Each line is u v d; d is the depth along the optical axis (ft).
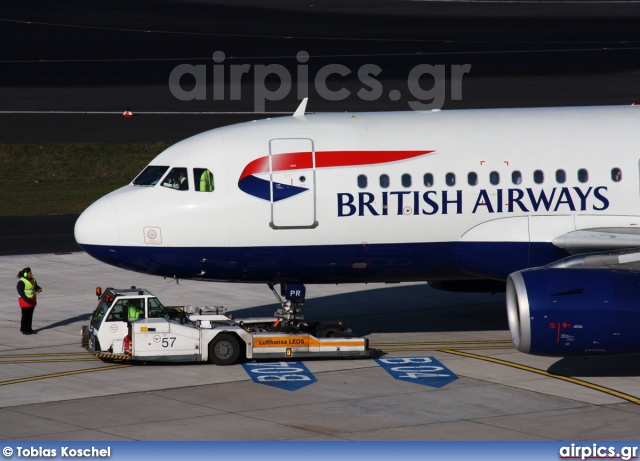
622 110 284.82
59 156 588.50
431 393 233.76
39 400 228.02
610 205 269.44
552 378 247.91
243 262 267.80
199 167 266.36
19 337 293.02
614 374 252.01
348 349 263.70
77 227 269.23
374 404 224.53
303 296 278.87
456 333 299.99
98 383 242.37
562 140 273.54
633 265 242.58
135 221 263.70
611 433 204.74
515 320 244.42
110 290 274.98
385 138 270.05
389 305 339.57
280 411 219.00
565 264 247.50
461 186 266.98
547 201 268.21
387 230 266.77
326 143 268.00
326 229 265.34
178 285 365.40
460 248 270.05
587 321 234.17
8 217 488.85
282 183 264.11
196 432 204.23
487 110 284.61
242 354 263.29
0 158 583.17
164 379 245.86
